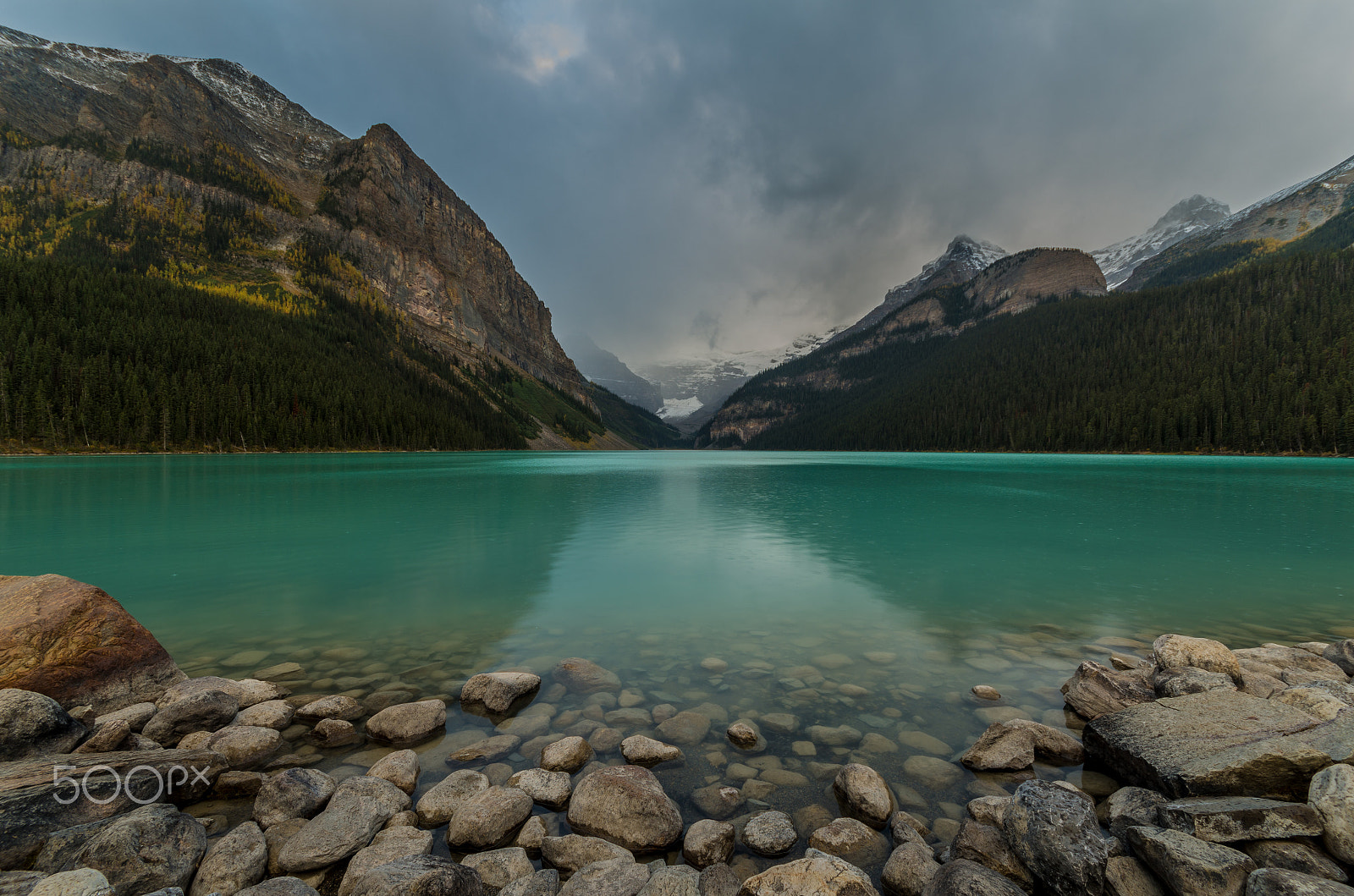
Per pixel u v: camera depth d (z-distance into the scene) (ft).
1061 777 19.89
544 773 19.33
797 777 19.88
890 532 78.13
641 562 59.52
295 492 129.18
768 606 42.93
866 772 18.79
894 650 33.14
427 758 21.07
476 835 16.17
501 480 179.11
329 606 43.09
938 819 17.60
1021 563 57.93
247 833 16.16
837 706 25.57
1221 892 12.35
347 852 15.66
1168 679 25.09
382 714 23.13
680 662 31.32
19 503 100.78
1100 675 26.17
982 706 25.48
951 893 12.93
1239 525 82.02
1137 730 19.69
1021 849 14.90
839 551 65.41
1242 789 16.30
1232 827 14.38
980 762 20.20
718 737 22.80
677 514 98.73
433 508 105.81
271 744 21.52
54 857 14.24
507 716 24.45
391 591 47.42
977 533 76.59
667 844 16.39
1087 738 21.02
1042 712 24.94
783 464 303.89
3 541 68.59
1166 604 43.14
